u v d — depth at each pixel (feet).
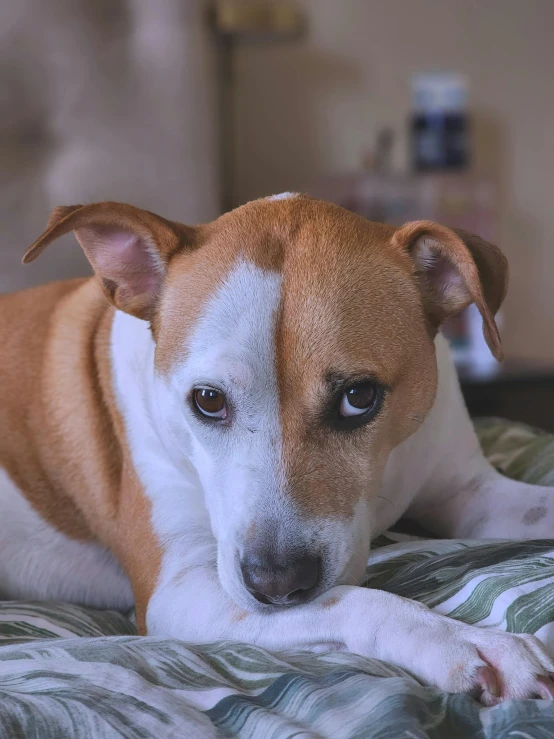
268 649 1.71
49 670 1.54
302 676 1.52
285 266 1.82
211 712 1.45
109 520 2.23
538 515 2.23
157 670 1.56
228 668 1.60
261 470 1.75
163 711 1.43
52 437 2.29
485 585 1.71
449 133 4.78
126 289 2.01
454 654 1.56
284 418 1.77
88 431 2.24
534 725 1.38
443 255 1.93
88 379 2.26
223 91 4.75
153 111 4.15
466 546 1.96
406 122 5.14
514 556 1.83
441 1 5.10
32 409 2.32
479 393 4.35
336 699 1.44
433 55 5.13
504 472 2.53
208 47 4.28
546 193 5.31
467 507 2.32
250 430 1.78
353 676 1.50
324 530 1.72
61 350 2.33
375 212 4.68
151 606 1.96
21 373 2.36
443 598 1.75
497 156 5.26
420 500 2.33
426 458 2.21
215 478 1.83
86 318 2.34
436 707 1.45
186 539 2.02
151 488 2.08
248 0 4.75
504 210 5.30
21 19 4.00
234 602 1.82
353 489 1.78
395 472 2.09
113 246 1.98
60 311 2.40
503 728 1.39
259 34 4.59
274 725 1.38
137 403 2.11
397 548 2.03
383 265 1.87
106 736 1.38
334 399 1.77
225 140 4.80
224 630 1.79
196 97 4.19
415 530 2.42
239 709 1.44
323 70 5.04
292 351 1.75
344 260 1.84
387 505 2.12
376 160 5.00
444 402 2.24
